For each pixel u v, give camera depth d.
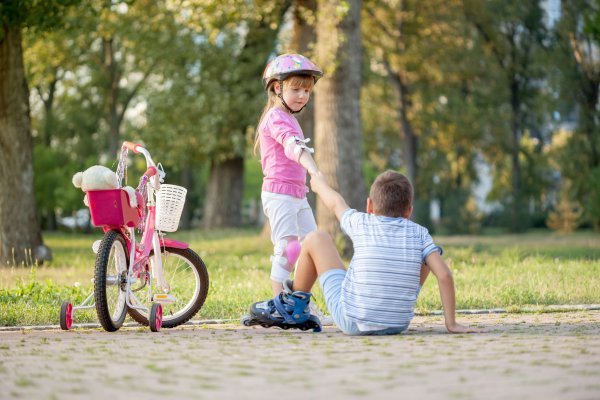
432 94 41.50
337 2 17.84
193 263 7.59
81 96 53.03
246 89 31.66
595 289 10.09
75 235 44.94
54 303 9.03
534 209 47.38
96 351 4.94
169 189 7.20
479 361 4.14
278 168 7.05
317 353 4.57
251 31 30.84
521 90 41.47
